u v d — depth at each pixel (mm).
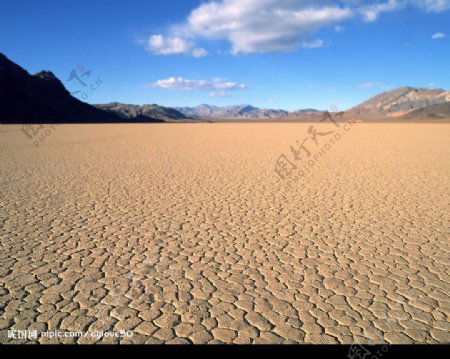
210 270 4352
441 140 25453
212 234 5594
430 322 3334
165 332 3139
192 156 15438
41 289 3820
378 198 8008
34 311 3416
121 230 5703
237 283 4043
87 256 4684
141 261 4566
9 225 5844
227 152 17188
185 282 4043
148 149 18422
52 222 6039
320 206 7316
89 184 9195
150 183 9422
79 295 3715
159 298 3693
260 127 53469
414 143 22875
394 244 5242
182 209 6977
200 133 35156
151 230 5730
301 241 5348
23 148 18203
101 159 14148
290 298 3736
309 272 4332
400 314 3461
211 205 7301
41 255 4688
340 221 6328
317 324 3295
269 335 3125
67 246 5004
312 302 3666
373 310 3527
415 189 8945
